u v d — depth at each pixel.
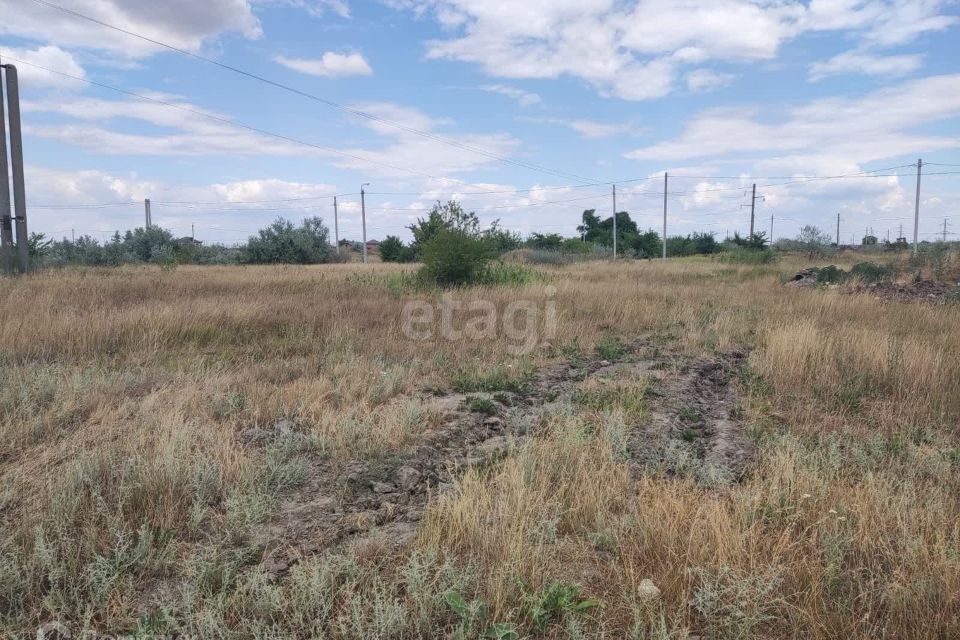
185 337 9.13
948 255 21.38
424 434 5.21
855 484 4.14
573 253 45.91
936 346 8.71
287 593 2.90
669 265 33.78
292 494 4.06
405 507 3.89
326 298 13.31
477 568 3.06
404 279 18.20
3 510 3.64
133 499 3.65
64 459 4.36
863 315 12.20
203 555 3.12
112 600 2.83
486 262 18.94
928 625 2.60
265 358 8.08
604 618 2.77
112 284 14.25
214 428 4.97
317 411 5.69
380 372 7.13
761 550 3.20
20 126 17.89
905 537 3.24
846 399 6.50
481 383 7.05
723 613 2.77
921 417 5.95
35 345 7.76
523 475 3.88
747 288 19.31
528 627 2.71
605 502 3.81
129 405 5.61
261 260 43.78
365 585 2.89
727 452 4.94
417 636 2.66
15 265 17.94
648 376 7.44
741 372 8.00
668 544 3.22
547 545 3.33
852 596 2.89
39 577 2.93
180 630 2.60
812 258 39.78
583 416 5.67
